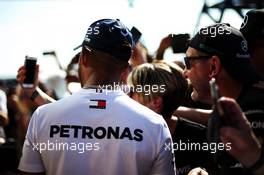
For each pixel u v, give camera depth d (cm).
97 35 226
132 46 237
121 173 220
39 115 227
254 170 172
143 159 222
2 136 557
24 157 230
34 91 300
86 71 229
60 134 220
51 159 222
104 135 220
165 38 458
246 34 238
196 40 229
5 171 484
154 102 294
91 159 219
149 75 294
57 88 532
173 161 234
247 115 205
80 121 221
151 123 225
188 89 309
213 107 178
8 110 580
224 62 218
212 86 170
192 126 305
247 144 168
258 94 211
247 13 242
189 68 233
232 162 203
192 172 267
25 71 297
